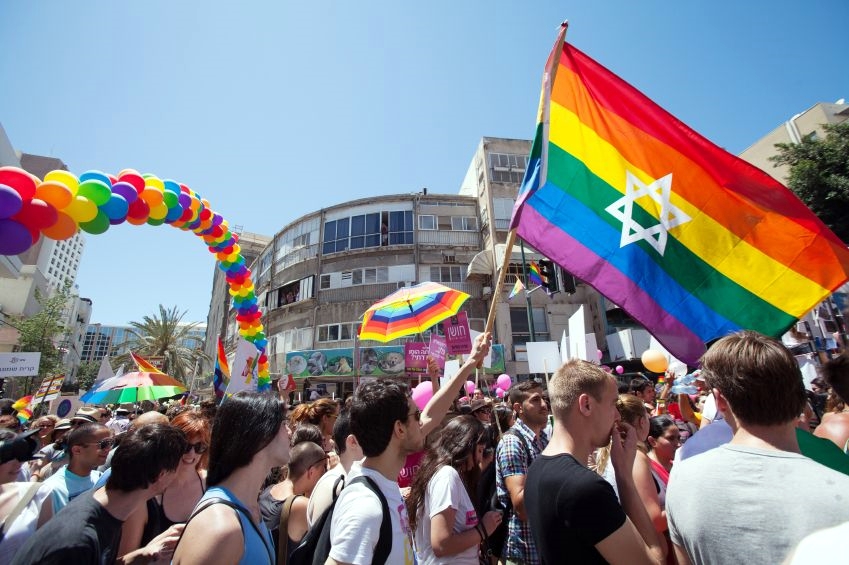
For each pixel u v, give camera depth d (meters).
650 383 6.00
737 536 1.31
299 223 29.38
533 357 6.93
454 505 2.57
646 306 3.59
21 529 2.85
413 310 6.76
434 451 2.93
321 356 22.97
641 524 1.82
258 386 7.89
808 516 1.23
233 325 37.94
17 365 11.44
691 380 5.30
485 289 24.06
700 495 1.46
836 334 10.84
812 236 3.34
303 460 3.17
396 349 22.77
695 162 3.65
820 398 5.66
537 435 3.55
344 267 26.25
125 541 2.62
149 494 2.22
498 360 21.69
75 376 57.84
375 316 6.89
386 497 1.93
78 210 3.98
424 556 2.66
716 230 3.56
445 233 26.36
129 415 11.39
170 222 5.85
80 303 83.00
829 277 3.25
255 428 1.76
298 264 27.98
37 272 36.34
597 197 3.90
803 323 11.06
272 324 28.44
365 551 1.71
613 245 3.79
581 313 5.92
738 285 3.46
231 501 1.64
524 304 23.64
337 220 27.62
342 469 2.82
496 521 2.88
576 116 4.04
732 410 1.58
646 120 3.78
